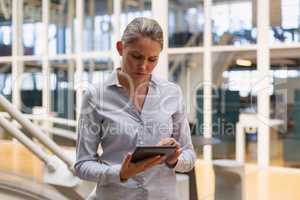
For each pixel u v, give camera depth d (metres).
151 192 1.33
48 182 2.34
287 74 5.06
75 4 6.66
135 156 1.18
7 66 6.40
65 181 2.28
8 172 2.86
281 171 4.41
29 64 6.42
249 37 5.55
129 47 1.24
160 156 1.21
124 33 1.27
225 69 5.45
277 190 3.70
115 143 1.32
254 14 5.55
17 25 6.59
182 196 2.76
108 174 1.23
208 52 5.77
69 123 3.72
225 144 3.91
